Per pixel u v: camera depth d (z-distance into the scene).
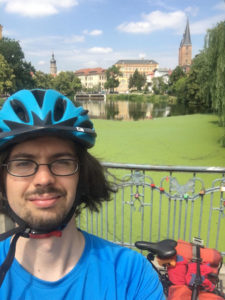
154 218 5.02
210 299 1.82
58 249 0.90
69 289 0.89
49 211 0.85
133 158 10.98
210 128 18.67
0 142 0.88
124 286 0.96
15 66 59.94
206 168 2.68
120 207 5.40
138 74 115.00
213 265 2.07
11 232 0.85
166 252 1.99
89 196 1.18
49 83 97.56
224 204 2.84
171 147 13.05
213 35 13.05
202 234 4.43
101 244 1.06
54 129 0.86
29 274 0.90
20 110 0.95
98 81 141.38
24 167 0.87
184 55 151.00
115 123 22.53
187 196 2.88
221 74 12.52
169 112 41.84
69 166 0.92
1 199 0.95
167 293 1.99
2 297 0.86
